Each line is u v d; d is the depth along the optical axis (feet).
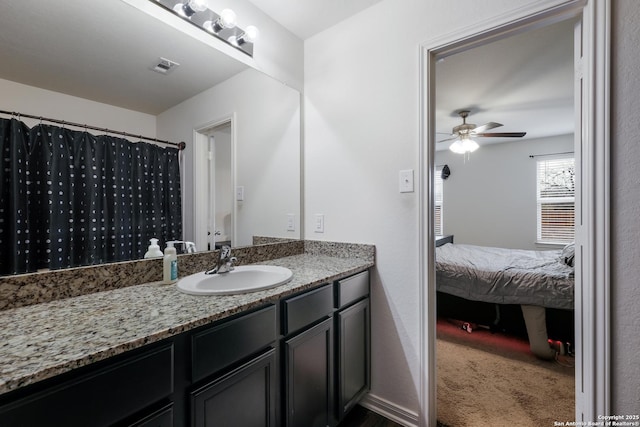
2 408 1.73
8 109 3.12
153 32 4.27
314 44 6.30
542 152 15.08
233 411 3.03
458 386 6.14
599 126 3.55
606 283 3.52
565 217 14.57
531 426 4.94
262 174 5.80
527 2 3.98
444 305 9.39
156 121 4.40
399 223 5.08
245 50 5.29
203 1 4.39
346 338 4.67
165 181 4.49
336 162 5.89
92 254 3.62
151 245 4.25
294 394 3.75
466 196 17.34
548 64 7.39
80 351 2.07
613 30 3.50
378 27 5.33
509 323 8.33
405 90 5.00
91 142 3.73
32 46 3.30
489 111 10.94
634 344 3.42
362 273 5.11
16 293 2.98
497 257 10.30
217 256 4.95
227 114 5.28
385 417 5.21
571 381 6.30
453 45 4.61
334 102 5.94
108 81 3.89
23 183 3.16
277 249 5.84
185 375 2.66
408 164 4.96
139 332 2.38
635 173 3.40
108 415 2.14
